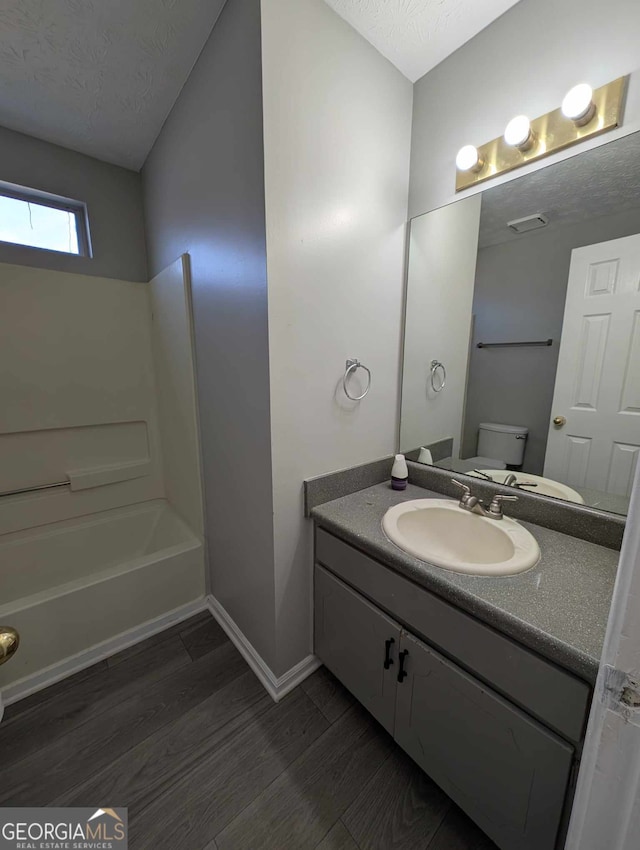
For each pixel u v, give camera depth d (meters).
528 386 1.19
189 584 1.81
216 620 1.76
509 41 1.10
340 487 1.38
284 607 1.31
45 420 1.90
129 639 1.61
